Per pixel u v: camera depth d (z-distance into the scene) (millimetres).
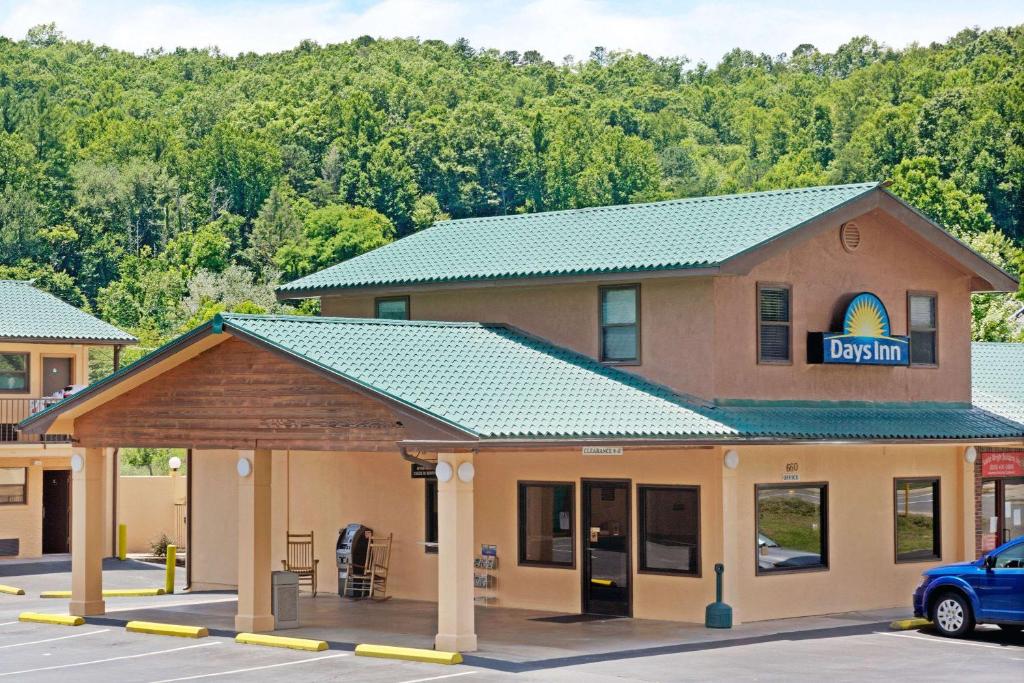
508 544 28844
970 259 31109
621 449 24031
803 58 195375
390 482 31125
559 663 21875
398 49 171625
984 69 142250
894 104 146375
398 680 20578
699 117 166250
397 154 129250
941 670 21172
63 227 119375
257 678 21031
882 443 27453
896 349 29578
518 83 160250
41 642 25250
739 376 27156
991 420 31203
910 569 29453
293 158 135875
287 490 32688
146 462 68562
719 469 25938
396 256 33281
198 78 167250
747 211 29453
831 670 21188
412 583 30656
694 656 22531
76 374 44969
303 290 32750
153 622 27172
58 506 44875
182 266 115625
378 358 25016
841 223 28500
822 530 27906
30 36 173625
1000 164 115062
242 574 25547
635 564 27062
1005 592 23938
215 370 25828
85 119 142750
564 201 131250
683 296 27203
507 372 26141
